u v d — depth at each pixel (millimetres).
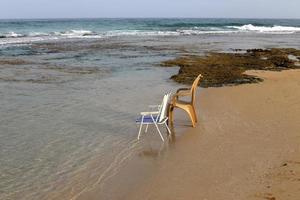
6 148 8695
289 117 10938
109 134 9703
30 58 25484
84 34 52062
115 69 21234
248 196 6113
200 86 16125
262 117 11023
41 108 12289
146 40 43469
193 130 9914
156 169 7453
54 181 7000
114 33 55719
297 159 7582
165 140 9195
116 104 12859
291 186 6344
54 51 30156
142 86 16203
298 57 26656
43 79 17672
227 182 6715
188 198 6199
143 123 9656
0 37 43562
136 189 6633
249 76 18281
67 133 9773
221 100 13367
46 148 8703
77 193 6531
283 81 17203
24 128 10172
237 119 10883
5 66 21609
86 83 16797
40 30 58156
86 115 11484
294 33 63906
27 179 7098
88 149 8633
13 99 13508
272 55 27062
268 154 7984
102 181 6977
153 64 23266
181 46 35938
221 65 21719
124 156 8195
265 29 75188
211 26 80688
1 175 7273
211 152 8273
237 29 73250
